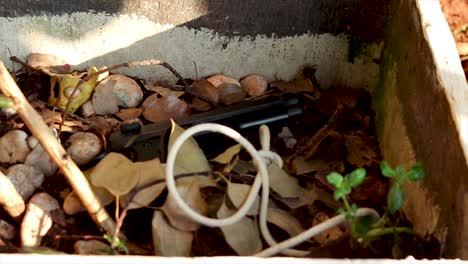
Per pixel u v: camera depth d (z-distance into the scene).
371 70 1.44
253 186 1.12
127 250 1.05
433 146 1.08
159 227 1.11
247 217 1.15
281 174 1.22
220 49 1.46
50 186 1.21
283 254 1.07
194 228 1.12
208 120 1.34
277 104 1.38
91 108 1.37
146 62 1.34
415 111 1.17
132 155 1.26
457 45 1.29
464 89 1.05
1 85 0.95
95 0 1.36
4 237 1.10
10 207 1.11
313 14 1.40
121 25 1.41
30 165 1.21
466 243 0.94
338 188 0.96
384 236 1.06
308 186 1.27
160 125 1.31
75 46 1.44
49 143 1.00
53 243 1.12
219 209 1.13
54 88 1.37
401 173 0.98
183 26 1.41
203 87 1.43
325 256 1.02
